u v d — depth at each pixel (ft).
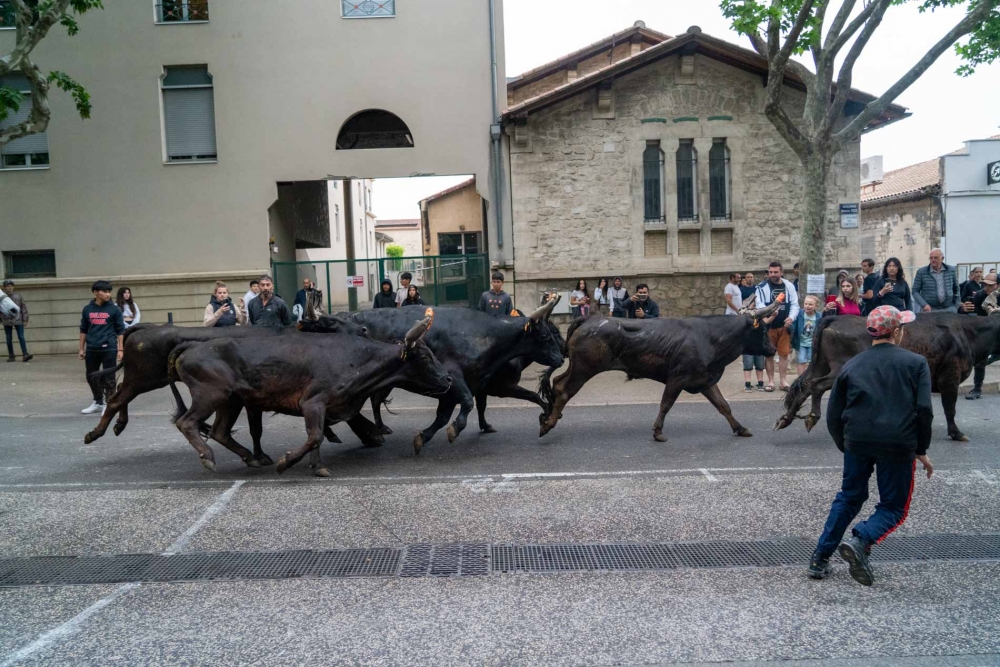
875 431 15.28
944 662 12.64
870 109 42.16
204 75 58.08
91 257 58.34
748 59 56.24
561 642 13.48
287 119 57.62
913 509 20.12
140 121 57.72
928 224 81.30
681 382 28.66
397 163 57.93
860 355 16.12
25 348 56.49
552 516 20.22
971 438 28.27
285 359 24.39
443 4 57.16
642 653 13.06
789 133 42.98
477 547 18.19
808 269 44.04
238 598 15.57
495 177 57.77
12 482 24.40
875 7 40.06
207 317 36.11
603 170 57.82
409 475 24.58
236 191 57.98
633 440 29.48
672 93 57.57
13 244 58.34
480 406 31.35
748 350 29.43
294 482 23.97
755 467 24.70
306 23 57.16
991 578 15.94
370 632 13.97
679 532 18.93
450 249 90.17
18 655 13.29
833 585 15.74
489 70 57.47
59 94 57.47
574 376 29.25
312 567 17.16
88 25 57.16
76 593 15.92
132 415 37.35
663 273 58.23
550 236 57.98
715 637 13.60
